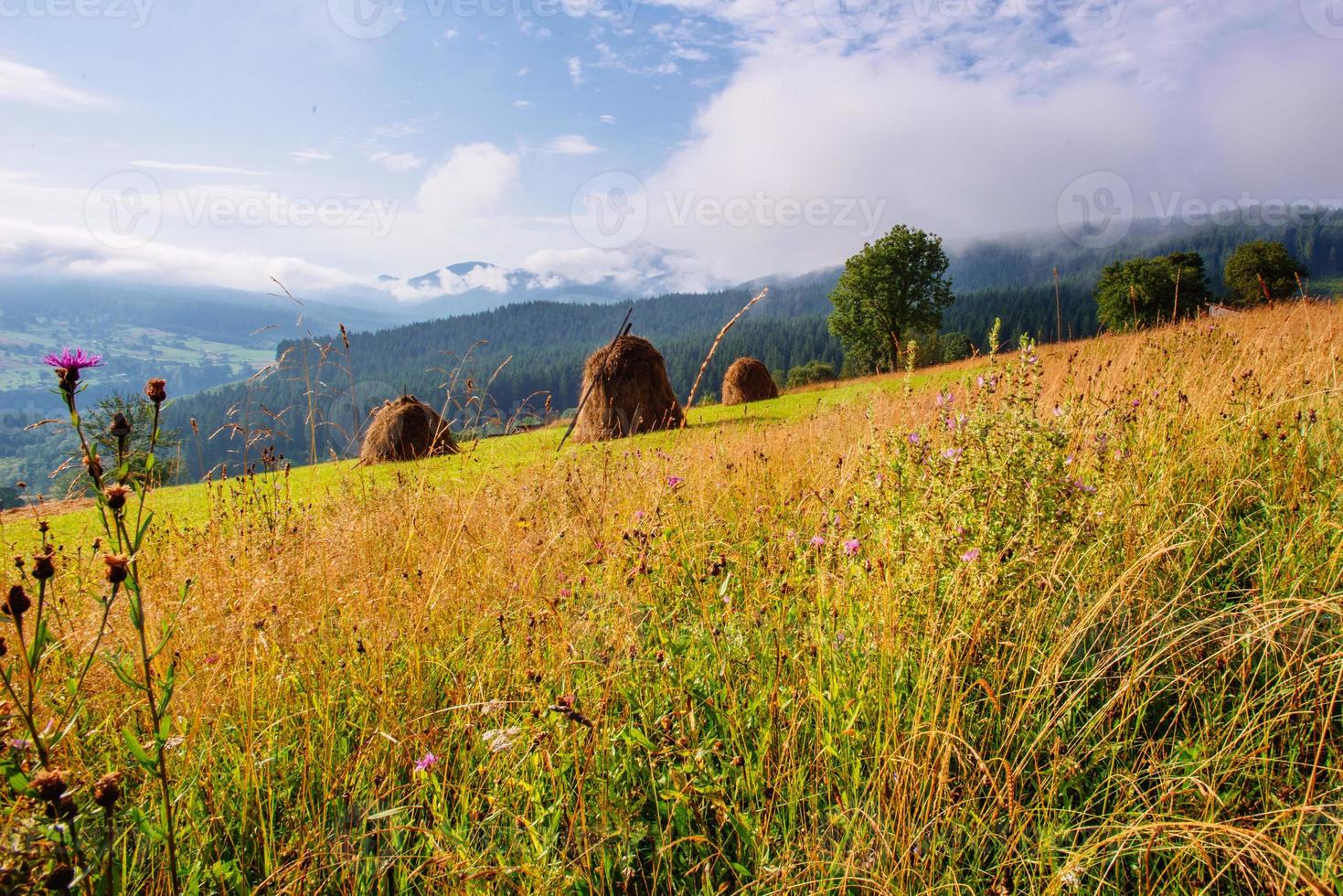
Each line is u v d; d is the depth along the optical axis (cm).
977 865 191
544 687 244
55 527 716
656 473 530
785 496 448
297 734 258
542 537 425
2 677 141
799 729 238
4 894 130
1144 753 220
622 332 1620
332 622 342
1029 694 229
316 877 203
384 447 1698
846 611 278
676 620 315
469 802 227
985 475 295
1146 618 259
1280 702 219
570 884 190
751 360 3075
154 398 148
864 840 200
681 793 200
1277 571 271
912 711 234
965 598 255
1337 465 345
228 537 483
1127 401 446
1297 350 568
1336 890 161
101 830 172
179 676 271
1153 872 185
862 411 846
